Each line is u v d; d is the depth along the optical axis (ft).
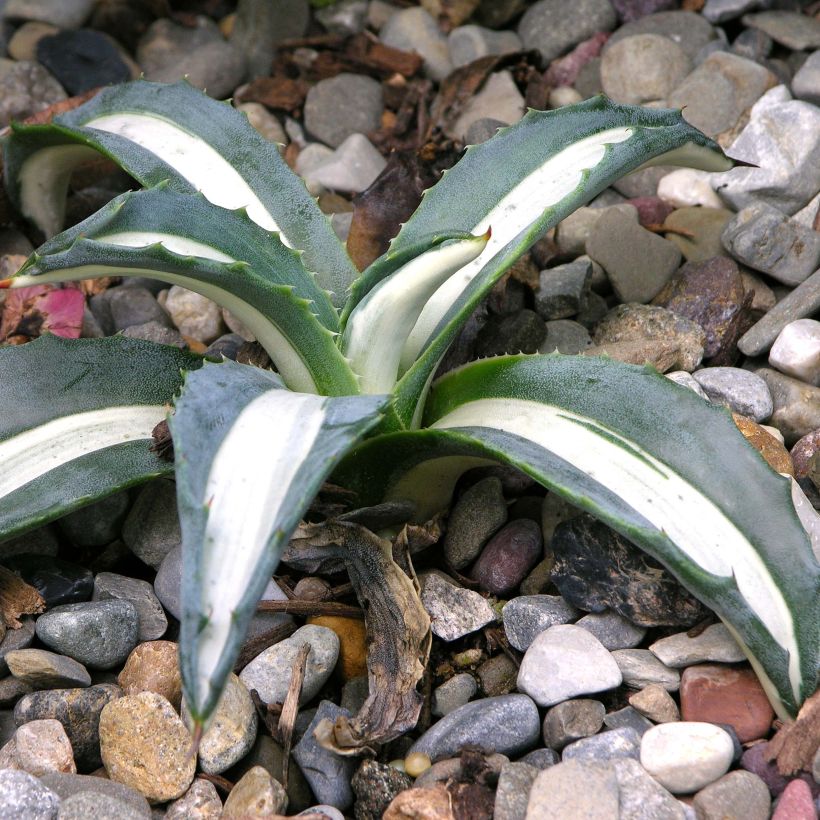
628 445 2.50
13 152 2.94
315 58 3.51
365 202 2.99
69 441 2.60
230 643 2.20
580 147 2.72
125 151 2.76
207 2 3.82
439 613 2.62
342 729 2.46
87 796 2.39
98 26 3.67
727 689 2.50
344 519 2.56
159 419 2.65
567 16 3.51
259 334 2.57
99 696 2.53
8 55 3.58
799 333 2.83
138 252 2.41
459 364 2.88
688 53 3.43
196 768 2.49
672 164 2.79
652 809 2.39
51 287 2.96
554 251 3.09
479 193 2.71
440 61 3.51
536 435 2.54
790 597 2.44
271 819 2.38
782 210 3.11
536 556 2.68
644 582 2.55
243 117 2.80
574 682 2.51
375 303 2.53
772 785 2.43
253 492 2.30
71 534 2.73
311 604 2.62
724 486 2.47
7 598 2.61
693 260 3.07
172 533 2.71
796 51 3.40
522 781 2.43
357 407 2.35
